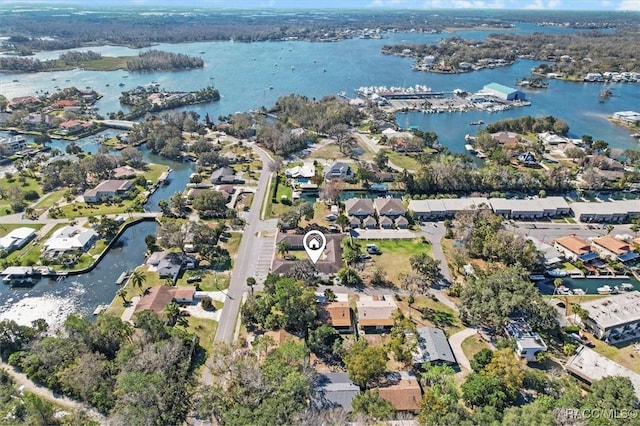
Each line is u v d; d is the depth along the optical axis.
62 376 78.12
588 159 190.25
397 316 95.94
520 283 97.25
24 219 145.38
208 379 82.12
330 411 70.56
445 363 85.88
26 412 71.25
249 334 94.56
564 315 101.12
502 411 71.94
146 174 185.88
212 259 121.75
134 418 66.25
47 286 114.94
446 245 131.12
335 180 175.12
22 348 88.62
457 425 66.31
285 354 79.50
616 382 72.12
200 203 148.12
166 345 80.19
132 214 150.25
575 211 147.38
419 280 105.94
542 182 170.50
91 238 132.50
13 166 193.50
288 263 114.81
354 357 80.75
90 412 74.44
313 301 96.31
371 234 137.12
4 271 117.50
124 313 101.31
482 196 164.50
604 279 115.50
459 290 106.62
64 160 184.75
